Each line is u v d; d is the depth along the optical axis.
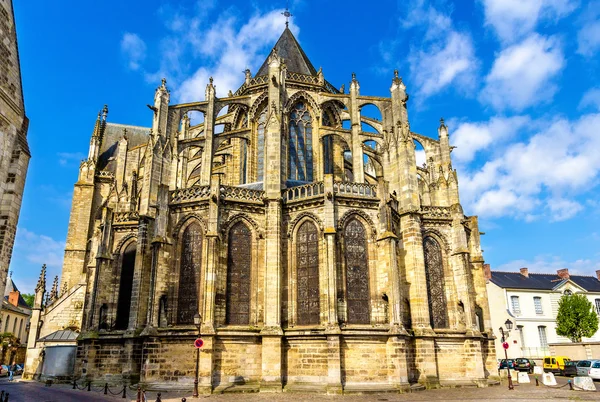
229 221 38.94
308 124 51.62
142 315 38.38
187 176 55.34
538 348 74.31
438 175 51.56
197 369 31.39
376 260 38.88
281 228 39.38
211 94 47.56
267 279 37.25
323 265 37.12
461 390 36.62
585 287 84.00
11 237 24.89
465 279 43.19
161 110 43.78
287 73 51.97
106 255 43.75
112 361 39.59
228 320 36.91
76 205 66.00
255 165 49.50
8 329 107.12
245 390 33.81
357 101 49.72
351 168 55.84
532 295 78.12
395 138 44.78
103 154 76.00
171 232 39.34
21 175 25.88
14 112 25.58
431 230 44.94
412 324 39.06
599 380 50.44
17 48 25.84
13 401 29.77
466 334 41.25
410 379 36.47
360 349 35.25
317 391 33.62
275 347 35.28
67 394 34.22
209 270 36.12
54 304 56.09
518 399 30.34
